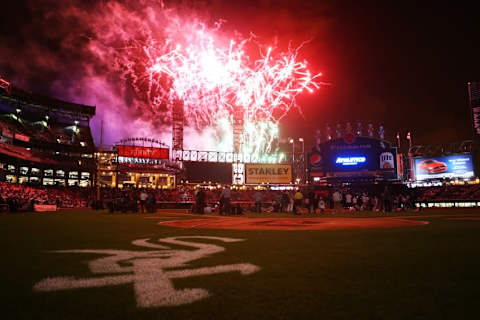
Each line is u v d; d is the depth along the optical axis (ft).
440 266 17.87
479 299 12.51
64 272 17.16
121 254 22.41
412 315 11.04
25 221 58.59
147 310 11.61
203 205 91.09
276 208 109.40
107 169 215.10
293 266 18.21
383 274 16.28
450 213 79.00
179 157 201.57
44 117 225.76
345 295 13.08
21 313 11.44
